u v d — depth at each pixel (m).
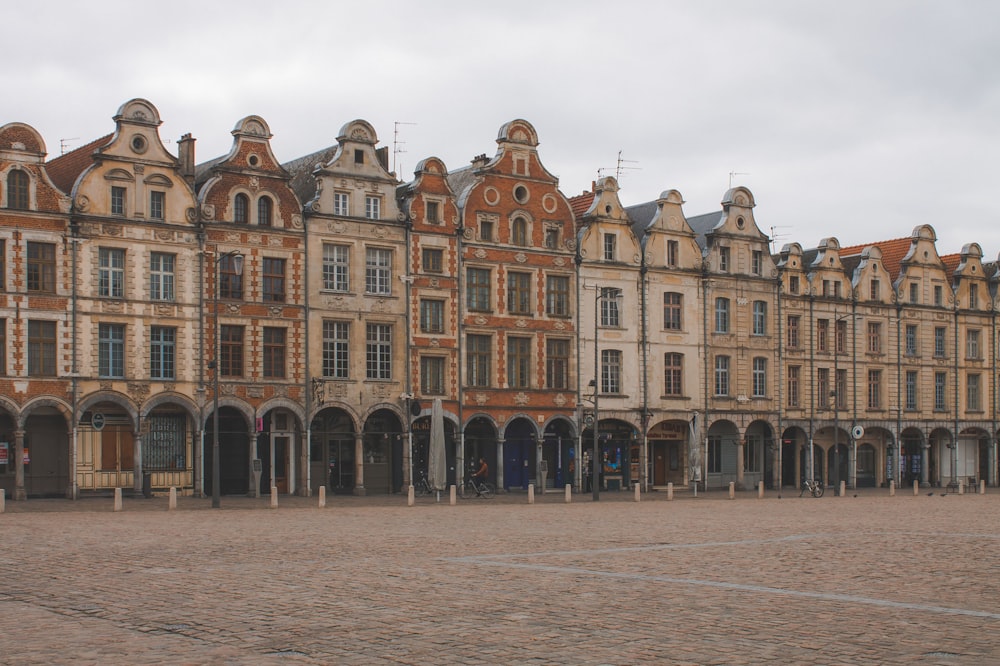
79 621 17.03
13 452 51.25
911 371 81.25
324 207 58.25
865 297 79.00
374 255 59.97
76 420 51.44
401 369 60.22
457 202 63.00
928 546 29.64
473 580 21.53
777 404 73.94
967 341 84.69
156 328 53.84
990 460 85.62
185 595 19.50
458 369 61.97
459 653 14.77
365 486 59.88
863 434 79.38
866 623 17.06
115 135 53.06
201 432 53.41
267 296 56.66
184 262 54.31
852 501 58.25
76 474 51.44
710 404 70.81
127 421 53.34
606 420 67.12
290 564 24.09
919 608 18.53
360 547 28.02
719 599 19.33
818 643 15.52
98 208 52.44
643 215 72.31
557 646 15.22
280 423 57.56
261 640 15.58
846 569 23.97
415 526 35.69
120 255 53.12
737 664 14.19
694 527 36.16
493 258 63.38
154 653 14.77
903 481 81.56
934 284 83.06
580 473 66.19
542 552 27.06
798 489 74.62
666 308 69.62
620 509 48.03
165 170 54.09
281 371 56.91
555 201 65.81
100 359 52.44
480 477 63.09
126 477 53.38
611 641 15.55
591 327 66.75
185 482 54.53
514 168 64.50
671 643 15.45
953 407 83.44
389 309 59.91
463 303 62.31
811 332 76.00
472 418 62.19
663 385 69.19
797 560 25.73
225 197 55.56
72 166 56.91
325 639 15.64
